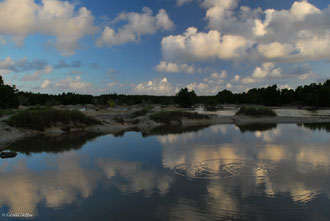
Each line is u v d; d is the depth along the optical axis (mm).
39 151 20938
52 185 12273
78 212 9289
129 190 11398
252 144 22719
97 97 168875
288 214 8961
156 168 15000
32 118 33594
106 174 14000
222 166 15141
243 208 9453
